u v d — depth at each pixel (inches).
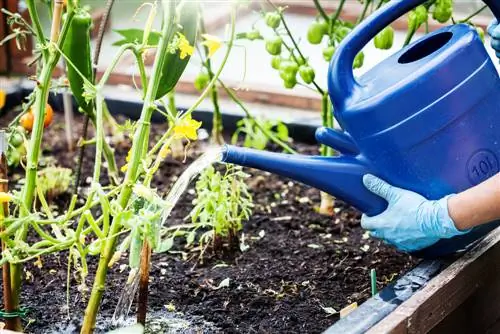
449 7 75.0
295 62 78.5
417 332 57.8
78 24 63.6
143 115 54.4
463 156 59.8
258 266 74.1
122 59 131.0
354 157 62.1
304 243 78.9
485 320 68.7
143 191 50.4
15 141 75.5
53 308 66.0
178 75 62.2
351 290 70.1
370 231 64.9
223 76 130.3
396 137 59.1
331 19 77.7
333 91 60.9
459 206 59.0
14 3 114.0
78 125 108.8
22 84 113.3
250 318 65.5
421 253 65.3
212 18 144.4
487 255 66.3
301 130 104.7
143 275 59.2
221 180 75.5
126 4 161.3
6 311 60.1
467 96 58.7
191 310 66.5
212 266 74.2
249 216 84.6
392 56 64.5
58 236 55.4
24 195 56.3
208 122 106.9
